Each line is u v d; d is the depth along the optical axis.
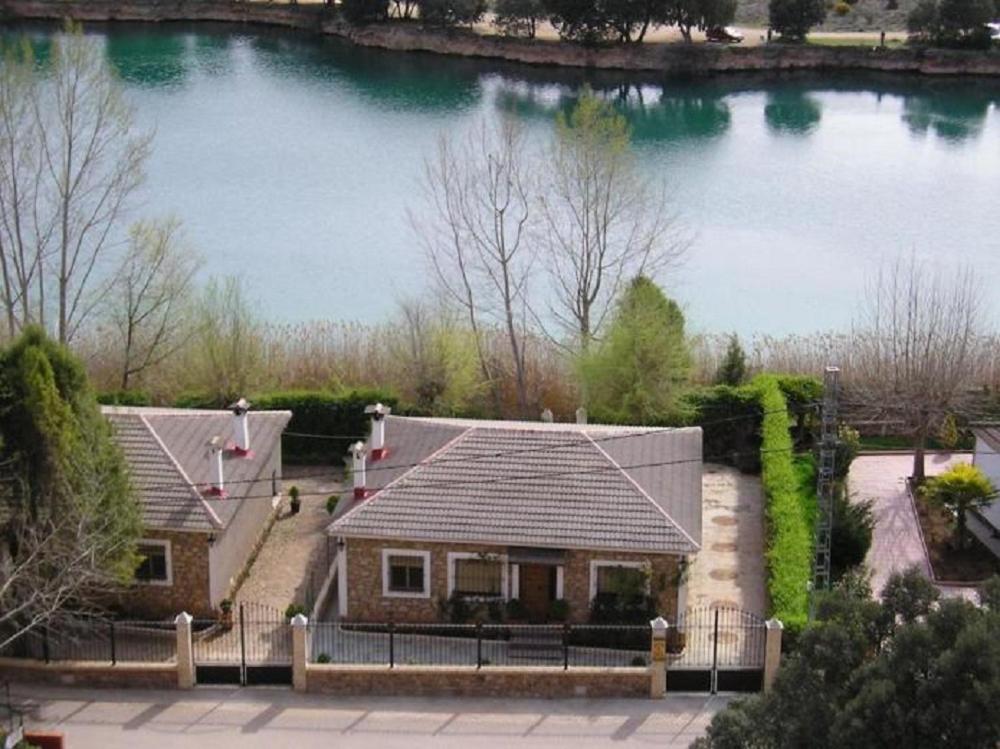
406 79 126.94
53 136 73.06
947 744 19.20
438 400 52.88
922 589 21.83
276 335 58.47
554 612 38.50
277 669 36.09
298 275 76.69
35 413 34.81
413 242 81.44
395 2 149.25
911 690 19.73
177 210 87.56
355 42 142.62
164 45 140.75
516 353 55.56
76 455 35.31
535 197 73.81
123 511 36.19
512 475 39.81
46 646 36.12
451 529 38.38
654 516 38.47
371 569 39.00
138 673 35.94
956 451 51.22
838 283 76.75
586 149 58.09
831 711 20.61
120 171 76.12
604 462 40.12
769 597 38.50
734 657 37.44
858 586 24.09
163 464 40.44
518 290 62.81
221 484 40.06
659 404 50.66
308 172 95.81
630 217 77.25
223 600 39.59
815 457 47.59
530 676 35.66
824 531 36.50
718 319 71.50
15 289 64.69
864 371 54.38
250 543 42.94
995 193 94.06
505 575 38.66
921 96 125.00
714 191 94.00
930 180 97.25
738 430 50.84
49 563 34.06
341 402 50.62
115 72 75.31
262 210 87.88
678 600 38.31
